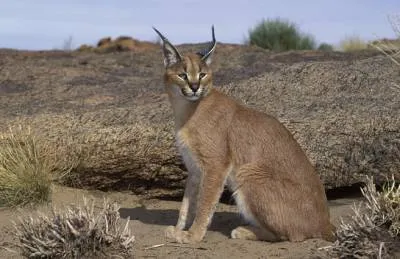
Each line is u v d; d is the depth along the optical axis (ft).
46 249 22.27
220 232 27.37
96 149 31.78
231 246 24.84
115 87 42.09
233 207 31.96
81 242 22.27
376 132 30.17
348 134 30.30
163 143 31.24
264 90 34.96
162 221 29.32
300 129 30.58
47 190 31.22
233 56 52.49
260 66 44.70
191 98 25.49
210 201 25.66
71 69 49.47
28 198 30.86
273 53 53.88
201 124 25.75
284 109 32.48
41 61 53.83
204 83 25.71
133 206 31.83
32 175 31.19
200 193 25.84
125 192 33.01
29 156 31.91
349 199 31.58
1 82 44.55
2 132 32.94
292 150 26.02
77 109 35.86
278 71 36.83
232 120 26.02
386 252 21.09
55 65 51.29
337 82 34.71
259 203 25.21
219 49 56.03
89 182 32.68
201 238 25.66
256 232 25.61
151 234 26.68
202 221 25.72
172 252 24.22
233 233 25.85
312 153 30.19
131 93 39.78
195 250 24.48
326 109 31.78
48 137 32.55
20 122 33.78
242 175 25.64
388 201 22.33
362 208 28.89
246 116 26.25
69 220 22.58
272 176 25.36
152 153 31.42
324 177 30.37
